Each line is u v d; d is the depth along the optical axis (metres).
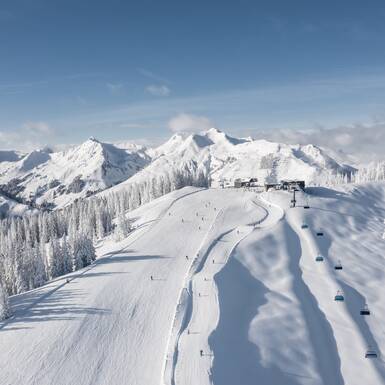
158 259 96.56
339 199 165.62
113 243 141.25
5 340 60.41
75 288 80.75
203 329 60.19
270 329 64.06
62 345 57.97
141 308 69.25
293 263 96.44
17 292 110.25
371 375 57.53
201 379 48.44
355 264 99.69
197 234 117.50
